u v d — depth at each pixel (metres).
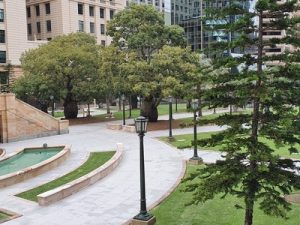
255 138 7.57
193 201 7.98
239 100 7.67
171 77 28.67
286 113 7.20
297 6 7.08
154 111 37.09
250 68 8.40
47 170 18.47
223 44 7.58
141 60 33.25
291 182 7.54
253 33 7.81
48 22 71.12
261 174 7.45
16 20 60.09
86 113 52.88
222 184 7.72
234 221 11.22
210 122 8.14
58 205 13.26
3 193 14.91
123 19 35.31
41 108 47.88
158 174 17.25
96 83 39.47
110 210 12.64
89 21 74.00
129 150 23.69
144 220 11.06
